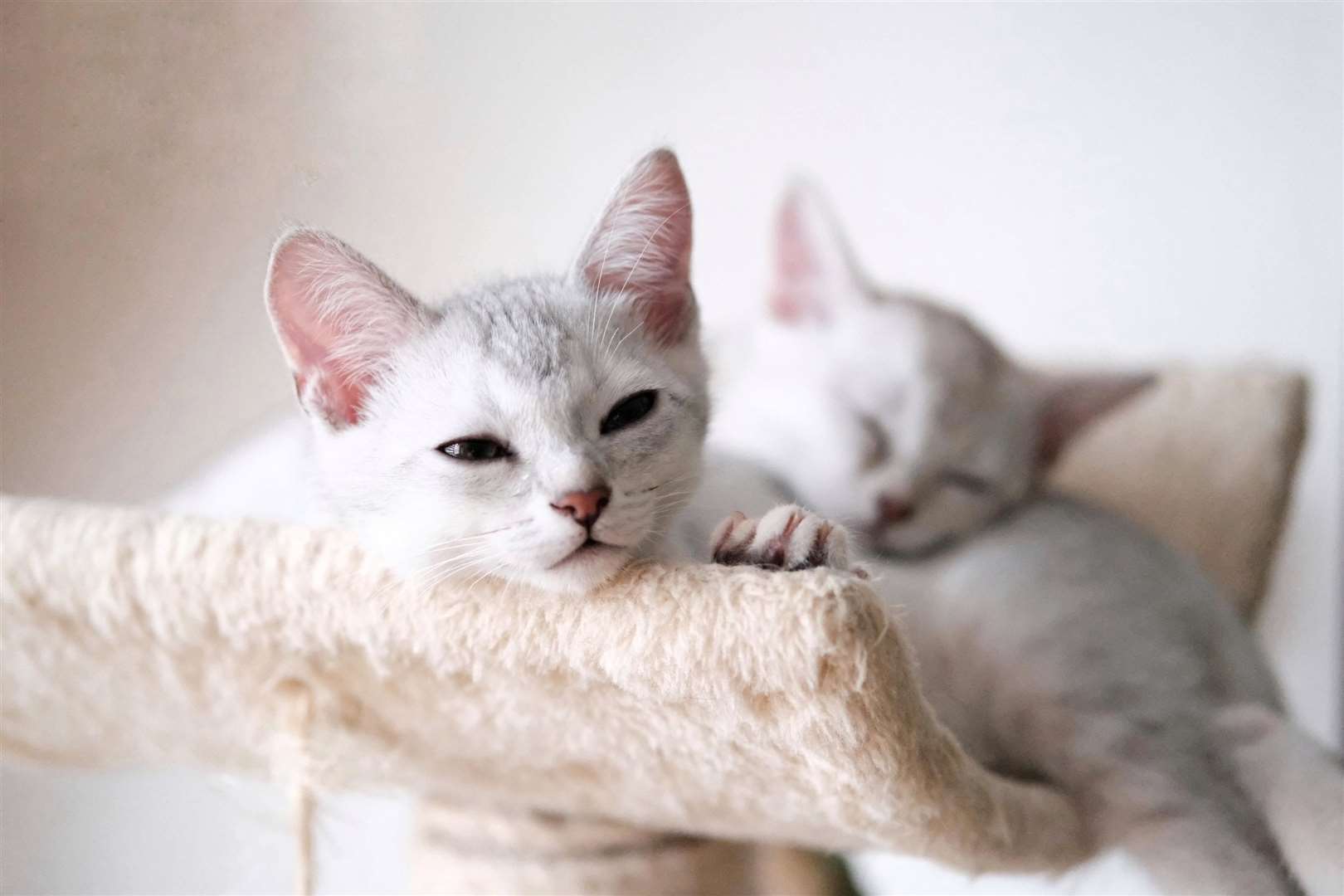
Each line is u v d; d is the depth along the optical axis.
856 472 0.43
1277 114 0.56
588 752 0.31
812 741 0.27
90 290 0.32
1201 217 0.58
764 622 0.26
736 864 0.38
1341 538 0.59
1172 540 0.48
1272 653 0.59
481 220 0.43
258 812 0.39
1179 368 0.52
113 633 0.30
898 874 0.41
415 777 0.34
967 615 0.41
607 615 0.27
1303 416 0.50
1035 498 0.46
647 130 0.52
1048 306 0.61
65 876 0.42
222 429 0.36
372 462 0.31
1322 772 0.35
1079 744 0.38
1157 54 0.57
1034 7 0.56
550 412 0.30
